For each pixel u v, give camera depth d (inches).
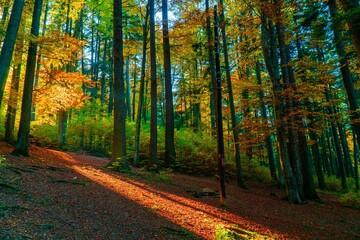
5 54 319.3
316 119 666.8
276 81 519.8
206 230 264.4
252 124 550.9
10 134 568.1
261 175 839.1
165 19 625.0
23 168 323.0
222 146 377.1
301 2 474.3
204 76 796.0
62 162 456.4
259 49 647.1
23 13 527.2
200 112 1358.3
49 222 197.0
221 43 733.3
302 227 341.1
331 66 565.0
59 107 610.5
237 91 772.6
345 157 1112.8
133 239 206.7
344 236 330.0
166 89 711.1
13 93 560.4
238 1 628.1
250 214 363.9
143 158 734.5
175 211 304.0
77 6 796.0
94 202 268.1
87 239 187.5
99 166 484.1
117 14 491.8
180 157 748.6
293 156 535.2
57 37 461.4
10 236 159.0
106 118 992.2
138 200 313.1
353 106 511.8
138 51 826.8
